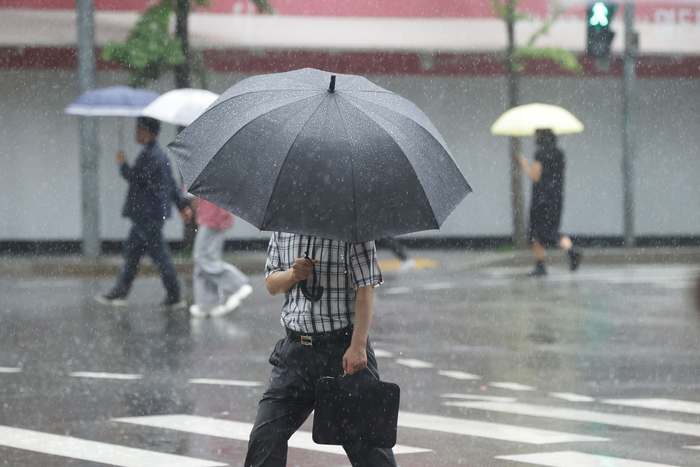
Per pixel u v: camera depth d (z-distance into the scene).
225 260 39.41
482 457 13.15
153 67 40.91
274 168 8.36
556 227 38.00
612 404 16.58
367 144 8.48
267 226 8.30
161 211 27.98
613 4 39.06
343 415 8.91
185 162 8.88
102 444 13.59
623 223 53.31
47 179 48.28
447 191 8.87
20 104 47.75
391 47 50.03
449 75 50.81
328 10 49.53
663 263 44.56
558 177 38.16
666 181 53.59
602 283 35.22
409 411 15.91
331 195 8.30
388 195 8.42
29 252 45.41
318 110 8.64
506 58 47.84
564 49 48.38
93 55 39.06
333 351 9.09
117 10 46.19
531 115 41.16
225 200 8.46
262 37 48.56
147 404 16.14
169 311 27.33
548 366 19.95
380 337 23.48
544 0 50.38
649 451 13.53
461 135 51.78
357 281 8.96
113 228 47.53
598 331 24.42
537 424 15.06
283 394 9.25
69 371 18.91
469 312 27.78
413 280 36.28
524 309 28.47
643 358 20.92
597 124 52.78
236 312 27.25
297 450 13.56
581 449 13.61
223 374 18.78
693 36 52.53
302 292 9.07
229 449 13.41
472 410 16.02
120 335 23.22
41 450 13.23
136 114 33.31
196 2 43.31
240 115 8.84
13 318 25.89
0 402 16.14
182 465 12.58
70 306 28.20
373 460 9.05
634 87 50.81
